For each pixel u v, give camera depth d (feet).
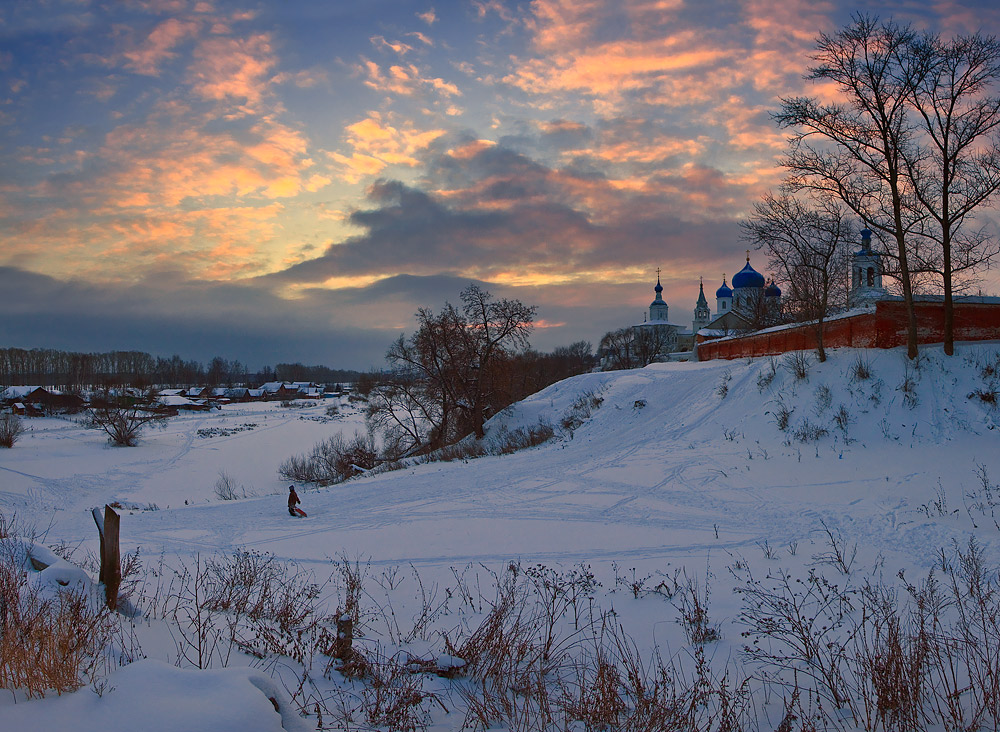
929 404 70.74
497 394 133.80
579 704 18.51
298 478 150.41
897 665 18.34
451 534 50.83
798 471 62.59
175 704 12.10
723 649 24.09
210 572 38.78
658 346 260.62
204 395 507.71
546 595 32.04
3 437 191.83
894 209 77.46
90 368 580.30
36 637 15.99
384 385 147.02
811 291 114.32
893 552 37.60
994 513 44.80
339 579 37.35
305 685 18.95
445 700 19.08
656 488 63.10
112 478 146.72
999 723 17.07
